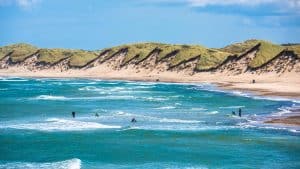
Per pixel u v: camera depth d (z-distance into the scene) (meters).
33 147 68.75
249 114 101.94
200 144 70.38
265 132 79.06
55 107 122.00
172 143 71.31
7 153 64.75
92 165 58.50
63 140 73.69
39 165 58.06
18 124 90.31
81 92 174.12
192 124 89.06
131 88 192.50
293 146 68.62
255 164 58.72
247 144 70.12
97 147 68.69
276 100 130.38
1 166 57.41
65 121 94.25
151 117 99.88
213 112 107.25
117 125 89.06
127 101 137.25
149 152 65.44
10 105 126.81
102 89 188.12
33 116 103.31
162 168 57.19
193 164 59.00
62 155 63.69
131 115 103.62
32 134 78.81
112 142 72.25
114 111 112.00
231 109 112.38
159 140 73.62
